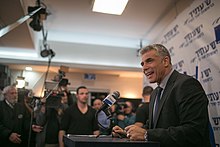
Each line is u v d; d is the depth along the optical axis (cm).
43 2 325
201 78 224
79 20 399
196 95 129
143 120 276
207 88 213
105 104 157
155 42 359
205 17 227
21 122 290
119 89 620
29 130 281
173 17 367
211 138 189
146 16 370
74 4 334
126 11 353
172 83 146
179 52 276
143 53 155
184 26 267
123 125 408
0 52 489
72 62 522
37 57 501
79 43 536
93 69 541
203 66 223
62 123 306
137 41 522
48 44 517
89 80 601
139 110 285
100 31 456
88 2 326
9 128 279
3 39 415
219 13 206
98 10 308
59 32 473
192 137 117
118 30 447
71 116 306
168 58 153
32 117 278
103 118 161
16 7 285
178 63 277
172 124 134
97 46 546
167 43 312
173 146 116
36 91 354
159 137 116
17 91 309
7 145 271
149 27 422
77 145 93
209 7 222
